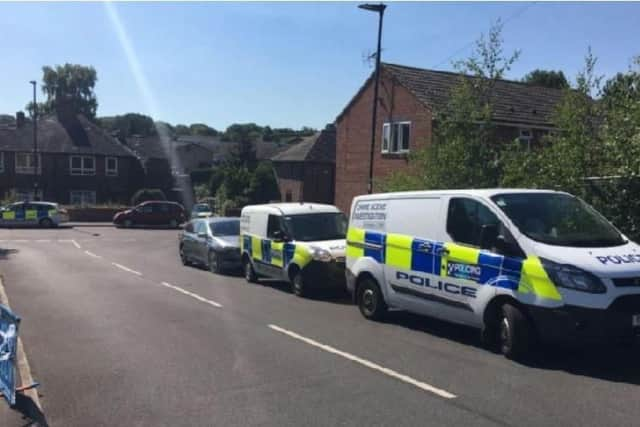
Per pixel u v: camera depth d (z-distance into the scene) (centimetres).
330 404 565
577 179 979
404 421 520
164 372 676
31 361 725
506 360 706
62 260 1952
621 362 694
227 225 1730
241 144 5828
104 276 1544
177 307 1091
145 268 1741
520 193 783
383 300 941
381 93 2594
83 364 711
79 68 8988
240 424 520
